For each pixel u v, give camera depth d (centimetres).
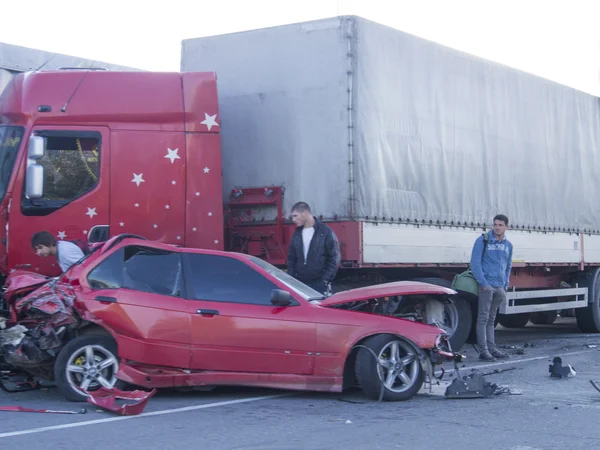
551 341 1417
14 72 1385
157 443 598
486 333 1155
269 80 1069
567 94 1488
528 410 738
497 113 1292
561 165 1461
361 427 659
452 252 1173
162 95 975
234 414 709
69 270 787
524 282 1410
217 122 995
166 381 754
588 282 1564
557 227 1443
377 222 1033
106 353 757
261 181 1064
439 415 712
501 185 1296
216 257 795
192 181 978
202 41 1128
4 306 852
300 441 608
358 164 1009
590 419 697
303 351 765
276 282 789
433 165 1144
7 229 905
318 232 964
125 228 946
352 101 1009
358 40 1019
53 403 751
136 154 956
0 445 588
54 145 929
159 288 768
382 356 775
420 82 1126
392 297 860
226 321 760
